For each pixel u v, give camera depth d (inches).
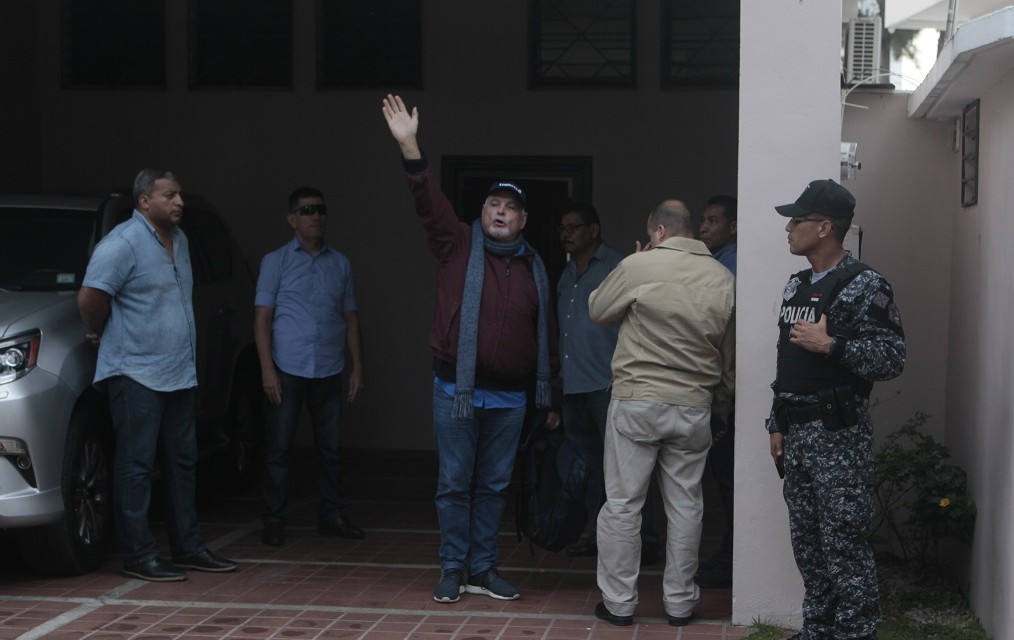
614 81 387.5
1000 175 191.6
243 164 398.3
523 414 224.7
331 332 271.9
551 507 221.8
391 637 199.8
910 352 246.2
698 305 200.7
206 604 219.9
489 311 216.4
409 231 395.2
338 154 395.9
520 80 388.8
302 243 271.7
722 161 384.2
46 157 402.9
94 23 399.9
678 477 205.2
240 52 398.0
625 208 387.2
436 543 274.5
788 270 196.9
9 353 223.0
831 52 194.2
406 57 394.0
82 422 237.8
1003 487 184.2
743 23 195.5
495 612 214.8
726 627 204.4
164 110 398.9
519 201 218.4
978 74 188.9
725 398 208.4
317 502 326.3
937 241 245.4
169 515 243.6
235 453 320.2
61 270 261.9
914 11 274.7
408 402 399.5
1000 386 188.2
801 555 180.2
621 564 204.7
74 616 211.8
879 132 247.1
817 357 173.2
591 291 249.4
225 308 304.7
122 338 231.8
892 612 212.1
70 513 232.4
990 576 194.2
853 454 172.9
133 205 289.1
